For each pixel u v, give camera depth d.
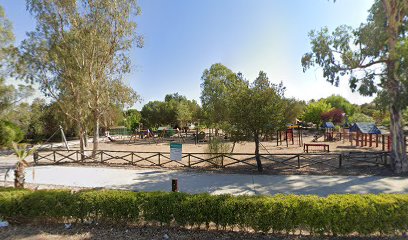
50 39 15.70
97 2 15.38
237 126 10.93
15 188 6.57
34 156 14.23
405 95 8.71
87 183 9.56
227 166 12.22
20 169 7.20
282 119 10.88
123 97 17.22
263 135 11.58
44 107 32.22
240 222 4.88
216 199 5.12
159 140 35.28
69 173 11.40
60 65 16.34
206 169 11.67
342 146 23.36
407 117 20.28
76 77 15.72
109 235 4.91
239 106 10.72
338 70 10.68
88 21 15.70
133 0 16.14
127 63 17.38
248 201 4.91
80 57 16.06
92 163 13.74
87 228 5.27
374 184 8.61
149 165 12.87
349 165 11.88
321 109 48.28
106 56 16.33
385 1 10.03
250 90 10.67
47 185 9.34
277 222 4.72
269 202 4.83
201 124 48.12
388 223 4.47
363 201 4.69
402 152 10.37
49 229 5.27
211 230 5.09
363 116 39.97
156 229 5.16
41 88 17.06
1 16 19.73
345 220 4.54
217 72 34.91
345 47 10.67
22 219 5.66
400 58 8.40
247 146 24.80
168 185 9.11
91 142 34.38
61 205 5.50
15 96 21.86
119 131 53.00
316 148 21.98
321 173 10.35
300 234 4.77
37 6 15.06
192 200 5.15
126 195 5.47
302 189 8.17
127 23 16.34
